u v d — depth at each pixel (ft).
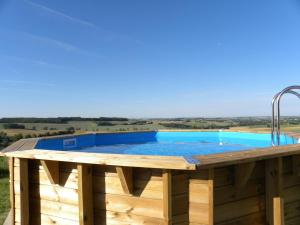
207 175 10.96
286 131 23.30
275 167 12.56
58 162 13.15
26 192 13.98
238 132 30.25
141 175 11.53
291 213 13.74
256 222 12.65
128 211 11.83
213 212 11.01
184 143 32.42
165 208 10.72
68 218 13.09
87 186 12.21
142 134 34.04
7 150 14.90
